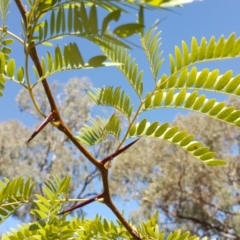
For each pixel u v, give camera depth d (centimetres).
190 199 473
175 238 36
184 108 33
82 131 39
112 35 15
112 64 20
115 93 36
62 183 34
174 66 32
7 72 28
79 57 20
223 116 32
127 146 33
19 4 25
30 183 33
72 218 38
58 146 546
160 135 35
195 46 31
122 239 37
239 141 468
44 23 23
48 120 29
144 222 38
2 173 498
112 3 15
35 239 34
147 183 502
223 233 461
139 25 15
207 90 31
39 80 27
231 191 462
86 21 17
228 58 30
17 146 528
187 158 460
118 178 497
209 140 469
